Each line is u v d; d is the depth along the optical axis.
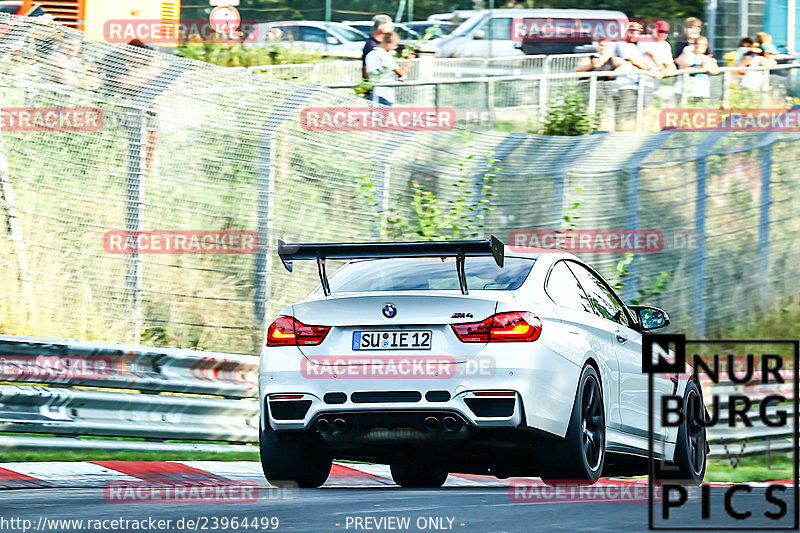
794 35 81.56
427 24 78.88
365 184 47.72
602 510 20.94
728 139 59.78
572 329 25.83
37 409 31.00
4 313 40.72
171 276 44.31
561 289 26.83
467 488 27.88
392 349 24.64
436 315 24.56
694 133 58.12
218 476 30.12
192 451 33.78
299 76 68.00
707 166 57.81
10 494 23.88
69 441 31.41
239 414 35.44
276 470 26.34
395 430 24.58
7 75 40.75
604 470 31.17
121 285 42.97
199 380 34.97
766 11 81.38
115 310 42.72
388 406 24.39
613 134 55.19
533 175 52.41
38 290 41.81
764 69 68.81
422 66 72.19
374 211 48.16
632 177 54.66
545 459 25.16
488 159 51.22
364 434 24.75
